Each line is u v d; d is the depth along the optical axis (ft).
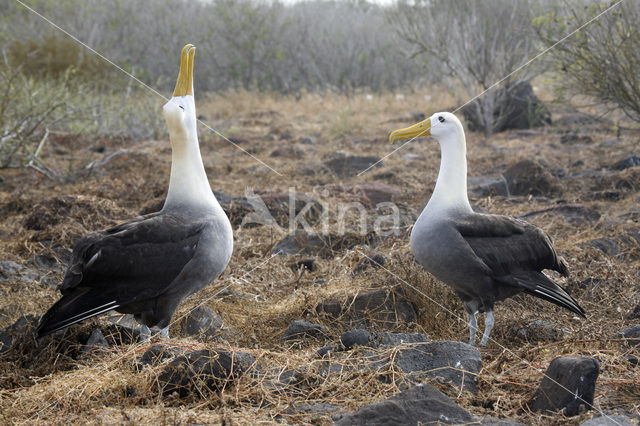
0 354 15.31
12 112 37.11
